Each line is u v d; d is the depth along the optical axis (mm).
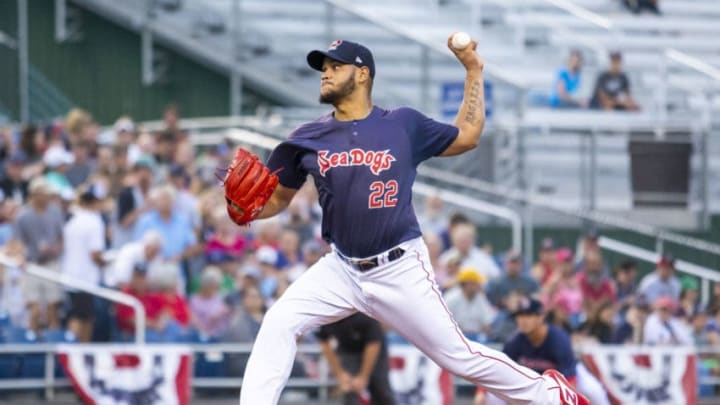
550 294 63219
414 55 88625
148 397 52375
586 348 55844
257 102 92125
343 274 28797
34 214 58156
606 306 61188
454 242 63000
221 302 58156
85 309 55125
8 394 53594
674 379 56750
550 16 94625
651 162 80812
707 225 80812
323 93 28234
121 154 66625
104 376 52312
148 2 93688
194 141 78188
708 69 92062
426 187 75000
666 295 67250
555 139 80625
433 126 28531
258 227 64375
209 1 93250
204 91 93500
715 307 69000
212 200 64250
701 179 81125
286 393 56500
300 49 91875
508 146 78875
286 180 29062
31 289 54938
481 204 74438
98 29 95125
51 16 95250
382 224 28000
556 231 76562
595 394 43250
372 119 28266
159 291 56219
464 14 93625
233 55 91438
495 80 84000
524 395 29453
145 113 94438
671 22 96312
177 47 93812
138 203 61844
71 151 69250
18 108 92938
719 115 89688
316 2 92625
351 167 27938
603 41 93625
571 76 85062
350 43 28344
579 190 80688
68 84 94938
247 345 56188
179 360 52656
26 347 53906
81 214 58188
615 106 85500
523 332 42844
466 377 29172
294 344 29000
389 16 92125
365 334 46906
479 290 57281
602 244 77500
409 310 28375
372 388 47625
